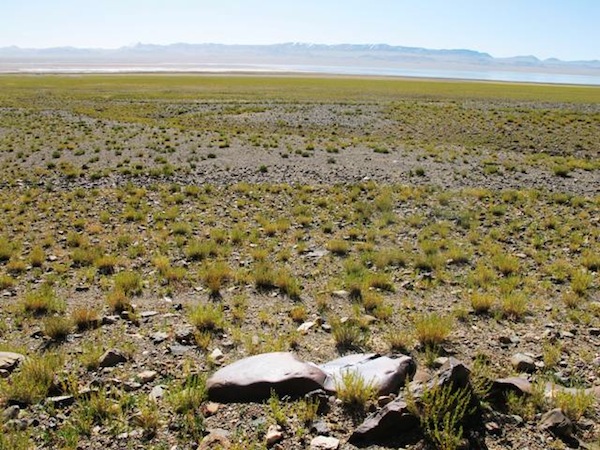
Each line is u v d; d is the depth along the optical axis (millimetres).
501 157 27516
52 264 11867
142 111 49312
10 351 7324
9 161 25000
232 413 5645
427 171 23453
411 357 7125
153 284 10562
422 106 51344
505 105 53781
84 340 7918
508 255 12281
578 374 6844
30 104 54250
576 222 15406
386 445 5000
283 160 25891
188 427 5402
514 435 5234
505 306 9078
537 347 7699
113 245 13211
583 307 9477
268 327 8484
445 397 5219
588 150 30141
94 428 5398
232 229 14820
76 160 25406
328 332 8227
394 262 12000
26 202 17828
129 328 8406
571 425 5336
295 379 5969
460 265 11859
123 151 27828
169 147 28500
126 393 6141
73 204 17500
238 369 6301
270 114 46406
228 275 10992
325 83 100375
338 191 19578
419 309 9242
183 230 14359
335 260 12180
